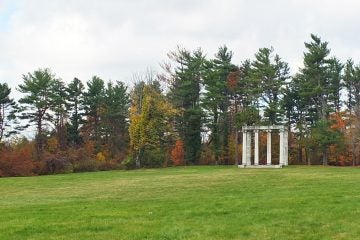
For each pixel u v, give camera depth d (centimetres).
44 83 8519
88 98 9488
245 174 4309
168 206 2020
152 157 7506
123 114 9375
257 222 1577
